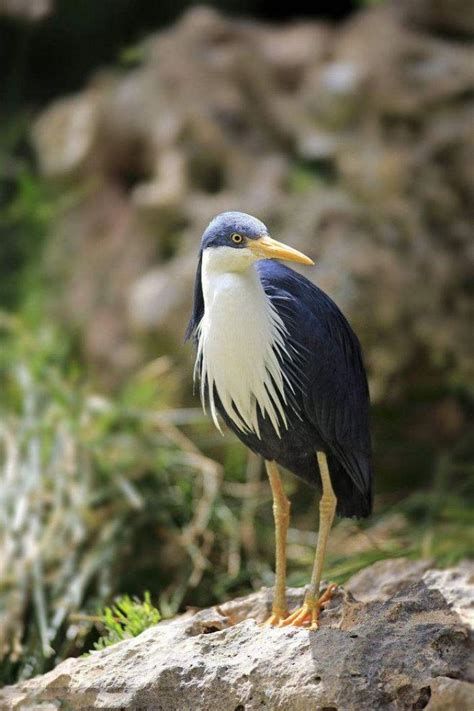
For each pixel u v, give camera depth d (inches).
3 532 370.0
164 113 521.3
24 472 390.6
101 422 418.3
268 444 247.3
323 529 243.4
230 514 401.1
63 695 230.7
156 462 406.6
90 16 613.9
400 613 222.5
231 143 507.2
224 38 547.8
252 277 229.9
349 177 491.8
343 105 512.4
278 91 529.0
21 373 439.5
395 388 463.2
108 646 255.0
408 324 461.4
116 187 532.1
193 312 250.4
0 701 234.4
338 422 243.3
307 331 237.8
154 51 554.3
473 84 511.8
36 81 617.6
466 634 210.8
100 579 365.7
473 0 547.5
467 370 466.6
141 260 495.2
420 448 463.2
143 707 222.4
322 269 457.1
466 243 484.1
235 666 219.9
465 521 397.1
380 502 442.9
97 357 475.5
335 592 246.5
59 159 543.2
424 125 505.0
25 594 349.4
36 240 522.6
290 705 209.0
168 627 243.4
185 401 450.9
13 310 500.7
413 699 202.8
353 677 207.6
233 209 480.1
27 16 591.5
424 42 536.4
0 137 553.6
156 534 386.9
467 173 492.4
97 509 387.5
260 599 263.1
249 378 231.3
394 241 473.4
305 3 649.6
